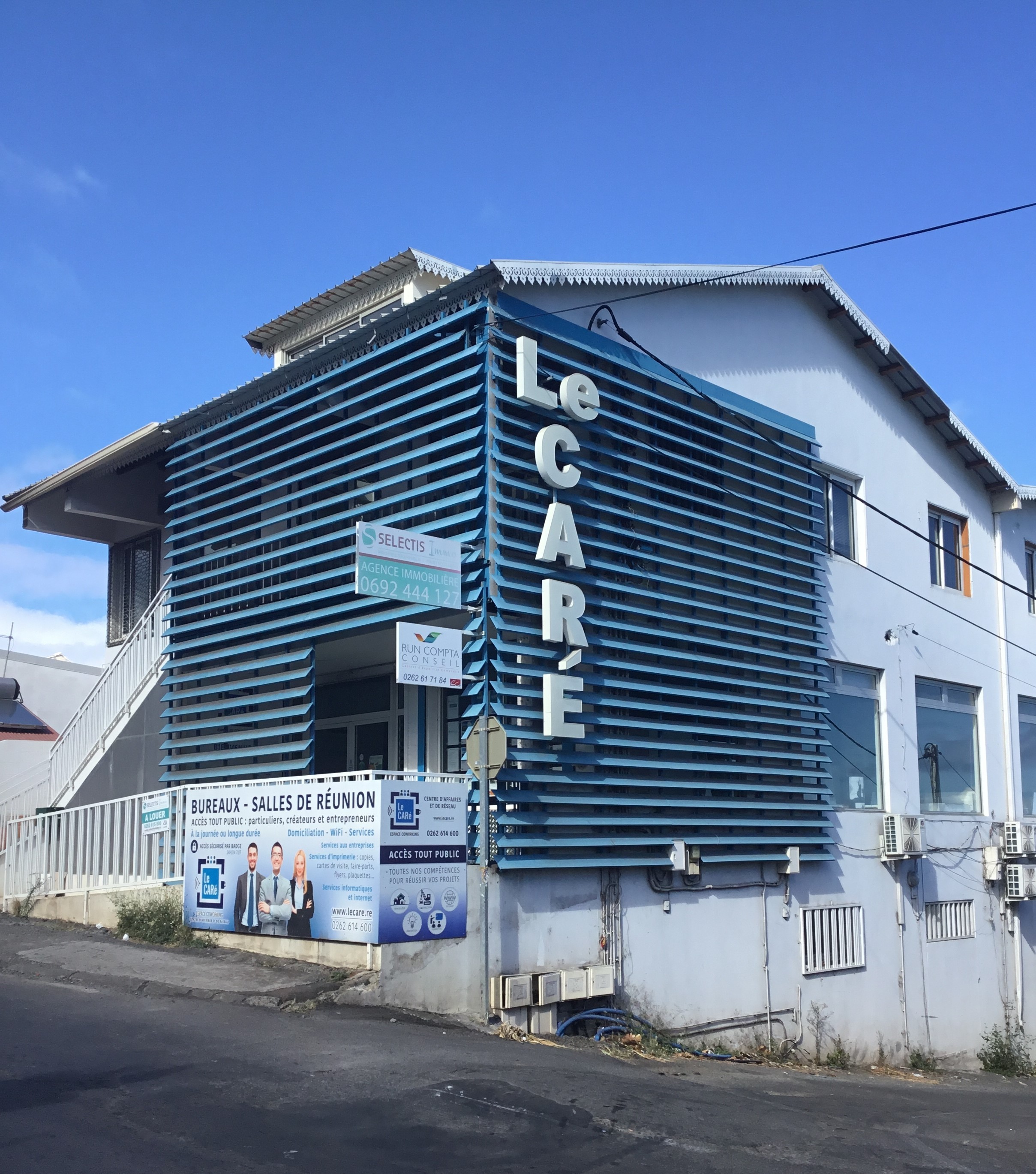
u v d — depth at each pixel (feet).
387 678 51.01
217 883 39.70
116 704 54.75
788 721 48.93
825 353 57.11
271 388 47.93
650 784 41.91
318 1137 21.26
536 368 40.19
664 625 44.42
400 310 41.78
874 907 53.93
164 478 60.54
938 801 60.18
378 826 34.04
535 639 39.29
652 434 44.93
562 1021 38.22
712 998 44.24
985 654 65.26
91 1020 29.99
